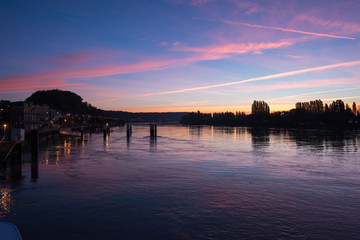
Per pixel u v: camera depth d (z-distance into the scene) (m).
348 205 20.34
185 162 40.97
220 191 24.16
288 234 15.43
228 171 33.53
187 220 17.50
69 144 72.25
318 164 39.12
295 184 26.77
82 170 34.12
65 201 21.30
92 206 20.14
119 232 15.78
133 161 42.00
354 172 33.03
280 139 93.62
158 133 147.88
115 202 21.06
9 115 103.81
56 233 15.66
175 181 28.05
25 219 17.67
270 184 26.80
